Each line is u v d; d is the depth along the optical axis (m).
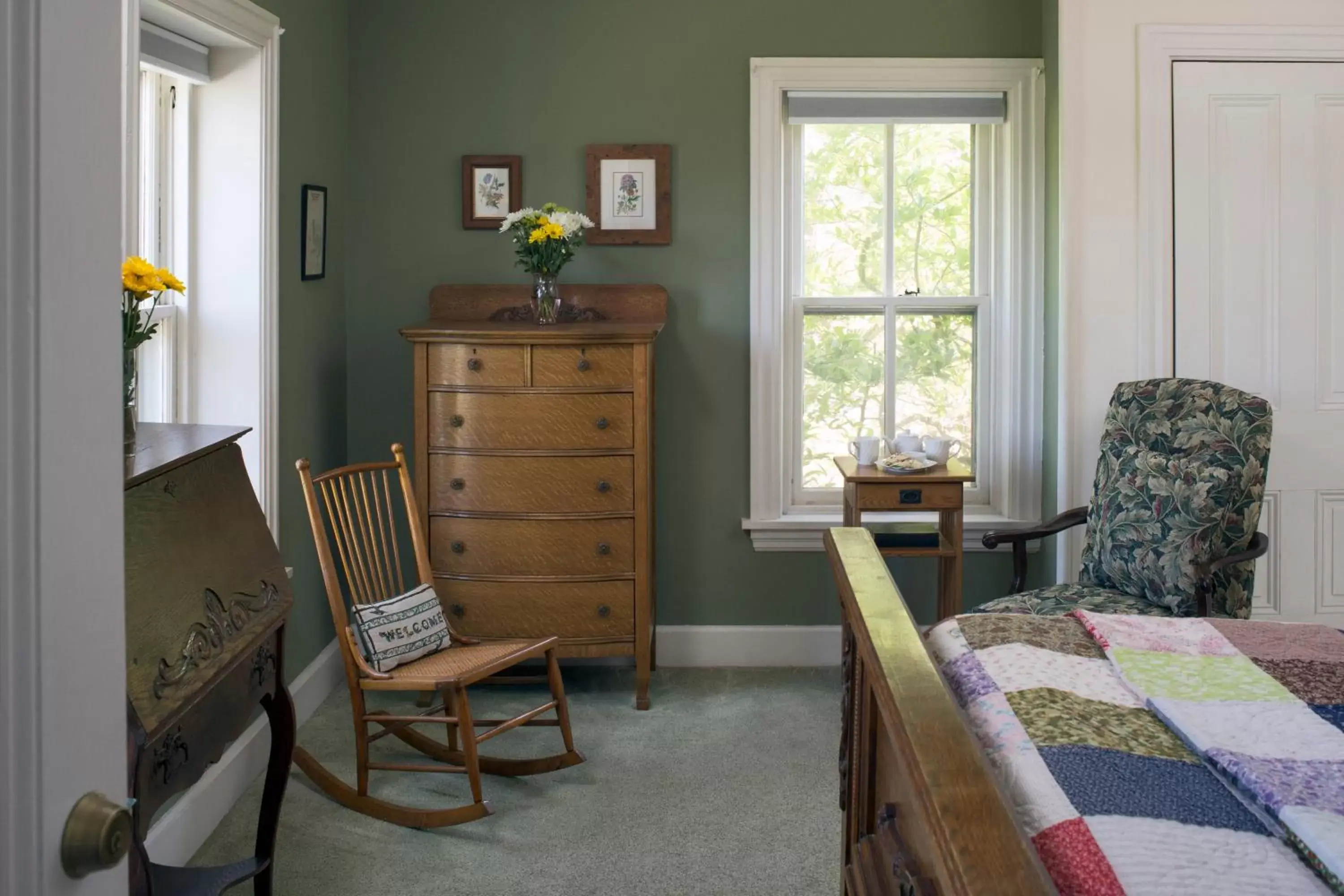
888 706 1.39
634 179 4.42
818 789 3.44
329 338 4.29
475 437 4.00
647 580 4.05
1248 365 4.10
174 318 3.48
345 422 4.48
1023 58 4.38
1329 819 1.16
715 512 4.54
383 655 3.29
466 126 4.43
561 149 4.44
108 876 0.97
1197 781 1.33
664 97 4.41
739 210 4.44
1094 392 4.12
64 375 0.90
